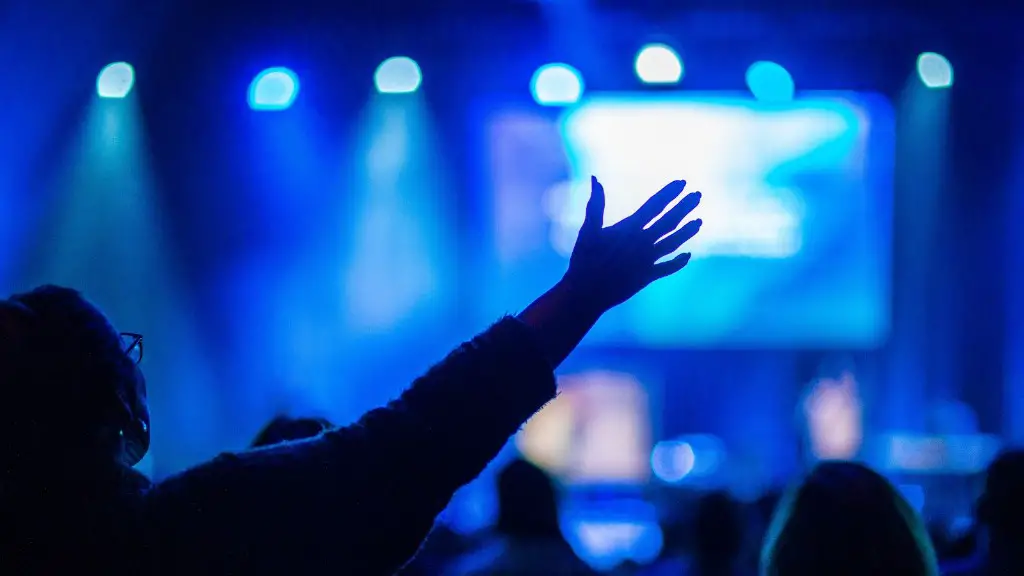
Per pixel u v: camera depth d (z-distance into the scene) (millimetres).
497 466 10883
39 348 884
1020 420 11914
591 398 12875
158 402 11695
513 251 11766
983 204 11648
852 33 10750
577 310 986
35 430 862
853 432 11984
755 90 11250
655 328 12047
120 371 922
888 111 11344
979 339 11875
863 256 11594
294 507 871
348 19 10734
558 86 11320
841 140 11430
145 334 11625
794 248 11625
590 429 12820
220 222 11750
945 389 11875
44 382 870
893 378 11938
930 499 10320
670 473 12297
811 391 12242
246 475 882
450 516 6898
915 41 11039
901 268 11664
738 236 11641
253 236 11836
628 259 1001
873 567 2064
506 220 11750
